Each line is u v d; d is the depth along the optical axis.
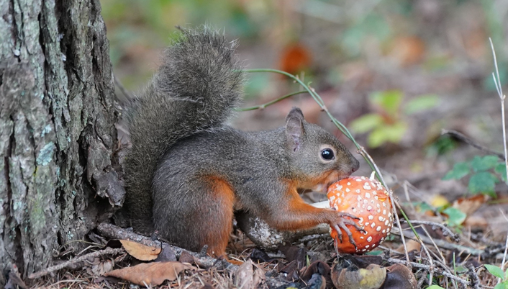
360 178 8.54
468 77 18.73
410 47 20.94
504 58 18.41
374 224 8.08
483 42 20.31
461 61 19.81
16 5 6.75
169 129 9.09
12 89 6.85
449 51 20.64
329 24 23.62
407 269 7.39
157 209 8.77
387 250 8.84
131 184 8.94
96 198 8.49
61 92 7.48
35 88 7.07
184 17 21.95
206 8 22.89
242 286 7.35
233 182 9.12
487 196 11.99
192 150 9.03
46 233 7.59
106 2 22.67
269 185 9.16
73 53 7.59
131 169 8.97
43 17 7.05
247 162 9.17
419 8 22.69
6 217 7.11
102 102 8.28
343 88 18.78
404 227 9.98
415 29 22.11
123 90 11.77
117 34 21.25
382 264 8.09
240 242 9.70
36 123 7.16
